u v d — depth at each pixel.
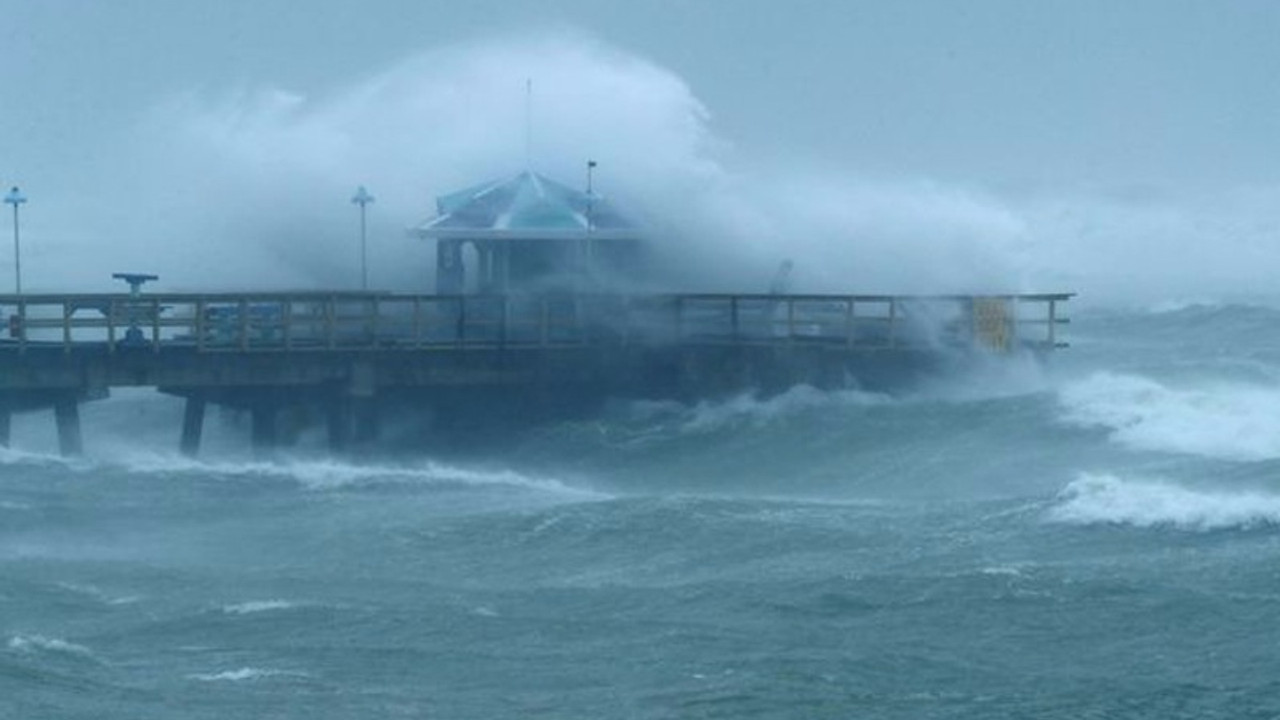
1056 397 118.62
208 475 113.38
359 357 120.81
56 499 106.19
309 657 71.31
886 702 64.62
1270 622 71.75
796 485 107.81
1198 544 82.44
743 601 77.50
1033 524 87.50
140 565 88.31
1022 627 72.44
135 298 119.31
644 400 125.25
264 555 91.19
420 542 92.19
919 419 117.69
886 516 92.25
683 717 63.62
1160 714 63.22
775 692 65.69
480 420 123.50
